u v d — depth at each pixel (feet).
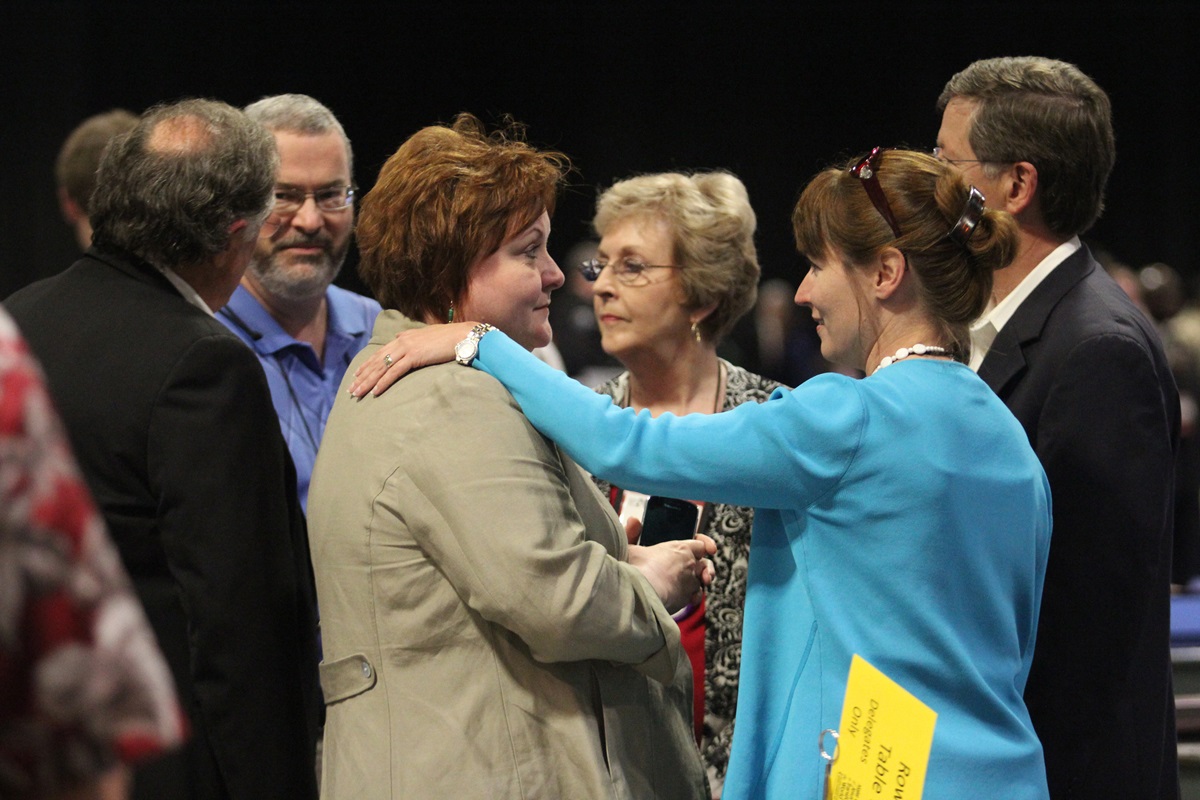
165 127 8.32
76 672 3.33
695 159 47.44
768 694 7.18
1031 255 9.26
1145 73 46.55
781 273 47.98
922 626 6.67
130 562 7.77
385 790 6.87
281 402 11.41
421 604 6.97
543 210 7.55
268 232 11.05
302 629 8.56
